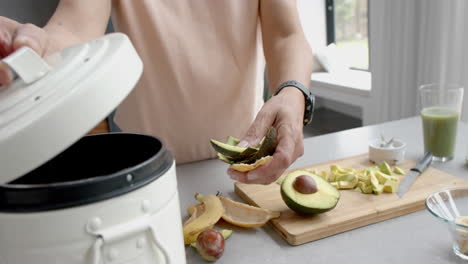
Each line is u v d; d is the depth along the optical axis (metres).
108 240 0.35
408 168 0.86
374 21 2.40
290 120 0.66
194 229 0.62
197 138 1.02
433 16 1.97
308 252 0.60
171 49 0.94
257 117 0.69
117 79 0.35
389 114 2.43
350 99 2.84
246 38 0.96
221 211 0.68
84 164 0.51
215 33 0.95
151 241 0.39
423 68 2.11
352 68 3.41
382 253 0.59
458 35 1.85
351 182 0.78
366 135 1.11
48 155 0.32
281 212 0.70
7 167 0.32
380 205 0.69
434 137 0.90
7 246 0.34
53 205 0.33
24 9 1.85
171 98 0.98
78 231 0.34
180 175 0.91
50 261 0.34
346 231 0.66
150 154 0.47
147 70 0.96
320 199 0.66
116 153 0.51
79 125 0.33
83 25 0.75
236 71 0.98
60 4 0.77
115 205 0.35
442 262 0.56
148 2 0.91
